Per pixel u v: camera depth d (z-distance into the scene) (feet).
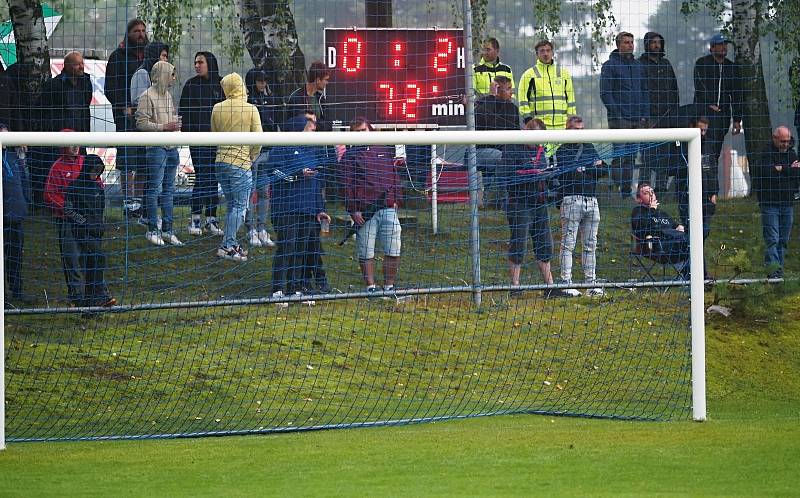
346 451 89.66
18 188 134.51
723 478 77.36
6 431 105.91
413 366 130.62
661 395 122.62
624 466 81.66
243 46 173.06
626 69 160.25
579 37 177.27
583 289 146.20
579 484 75.87
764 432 95.30
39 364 124.57
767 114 164.25
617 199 156.87
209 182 144.87
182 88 154.81
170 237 145.79
